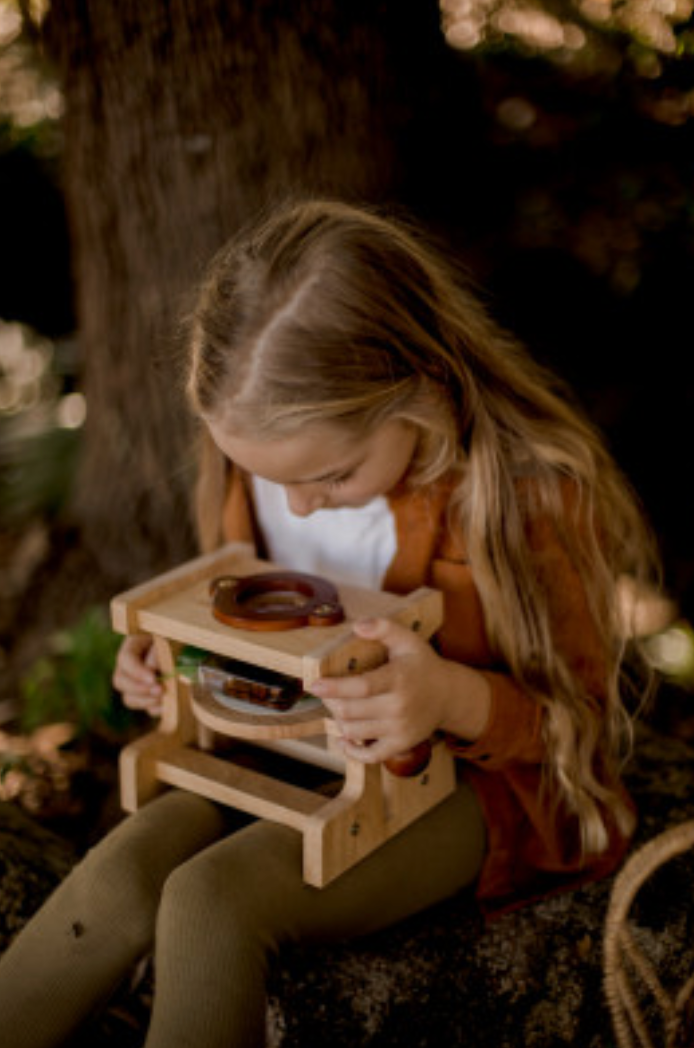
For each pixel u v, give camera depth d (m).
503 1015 1.61
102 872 1.46
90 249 2.40
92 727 2.36
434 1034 1.58
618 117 3.12
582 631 1.62
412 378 1.46
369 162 2.27
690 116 3.07
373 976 1.59
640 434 3.16
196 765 1.59
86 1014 1.44
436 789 1.61
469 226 3.14
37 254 4.11
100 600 2.59
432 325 1.51
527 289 3.19
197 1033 1.31
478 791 1.65
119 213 2.30
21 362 3.97
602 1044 1.65
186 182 2.19
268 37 2.08
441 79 2.73
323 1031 1.55
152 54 2.10
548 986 1.63
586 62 3.10
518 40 3.10
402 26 2.30
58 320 4.17
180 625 1.48
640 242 3.14
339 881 1.51
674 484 3.10
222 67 2.09
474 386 1.55
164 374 2.39
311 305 1.41
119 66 2.14
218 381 1.41
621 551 1.89
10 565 2.78
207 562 1.63
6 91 3.53
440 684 1.45
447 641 1.66
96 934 1.44
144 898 1.45
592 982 1.64
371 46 2.20
